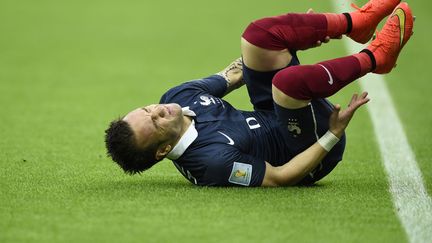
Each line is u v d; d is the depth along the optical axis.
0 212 17.78
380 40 19.52
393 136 28.11
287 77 18.59
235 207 17.94
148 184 20.34
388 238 16.06
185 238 15.93
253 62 19.78
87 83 39.84
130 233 16.25
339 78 18.89
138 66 44.22
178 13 62.50
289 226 16.66
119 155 19.41
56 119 31.36
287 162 19.92
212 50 48.53
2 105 34.38
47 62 45.81
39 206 18.22
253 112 20.47
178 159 19.61
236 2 65.69
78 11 64.62
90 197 18.95
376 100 34.94
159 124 19.09
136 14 62.66
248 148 19.69
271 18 19.56
